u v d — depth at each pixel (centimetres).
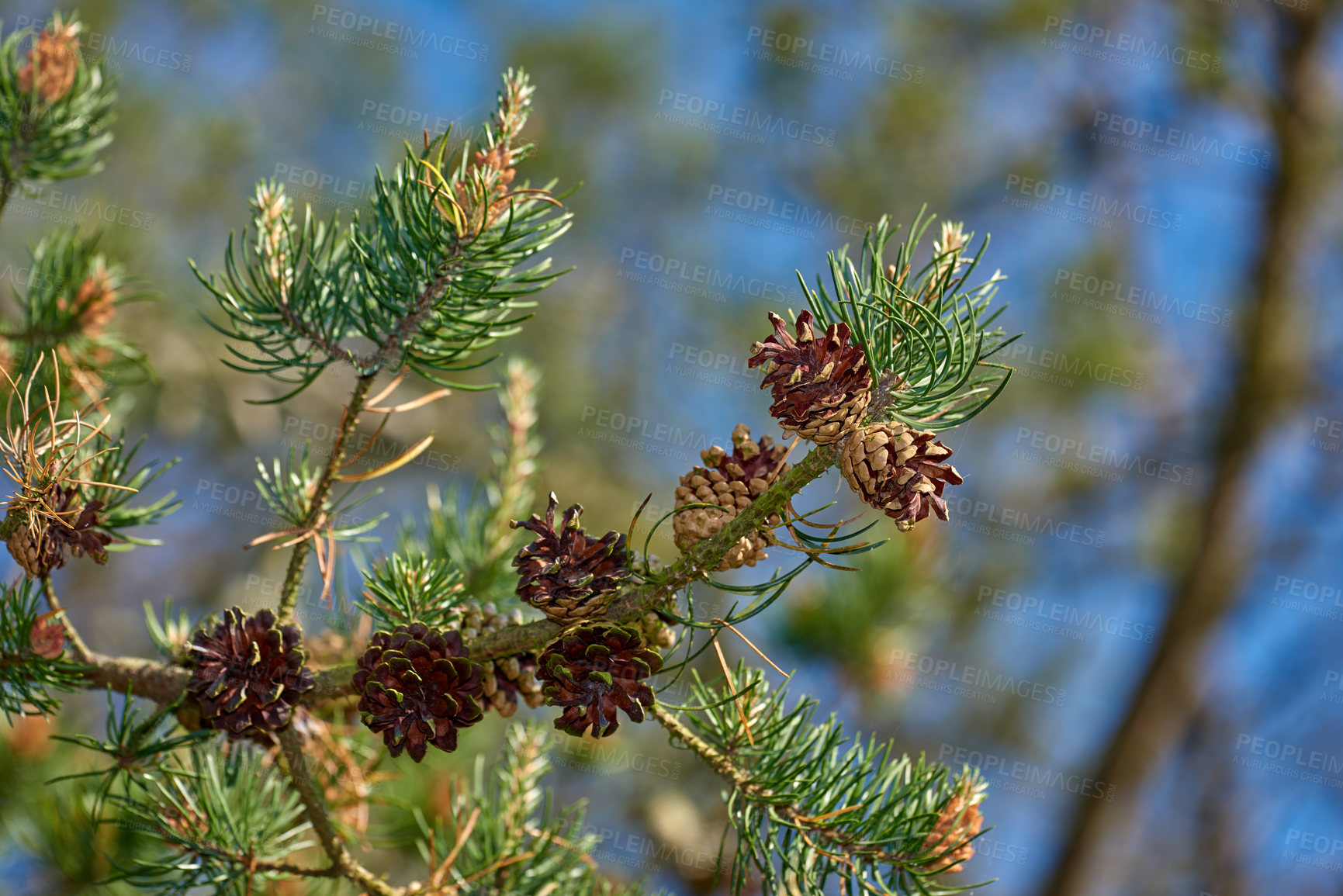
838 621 176
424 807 151
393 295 125
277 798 131
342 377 282
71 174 137
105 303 139
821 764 125
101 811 128
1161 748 394
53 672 125
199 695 122
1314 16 363
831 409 117
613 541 119
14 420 135
